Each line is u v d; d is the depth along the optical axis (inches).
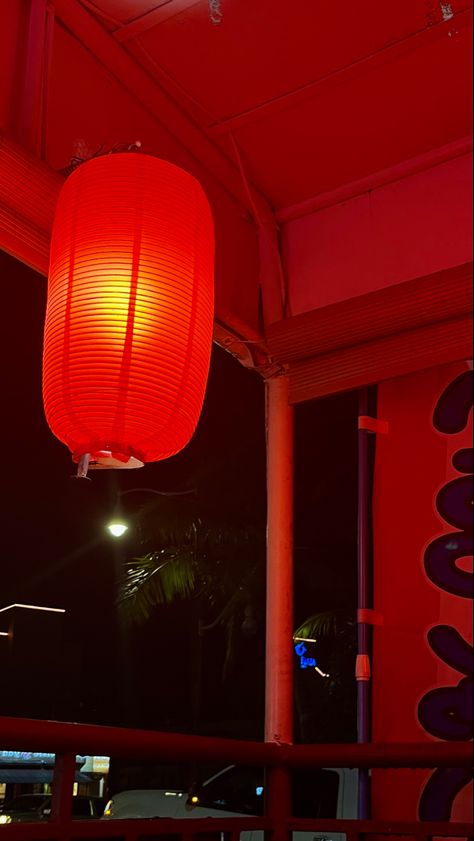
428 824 97.1
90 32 124.2
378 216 147.9
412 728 116.0
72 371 84.2
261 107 138.2
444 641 118.3
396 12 121.6
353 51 128.1
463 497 124.1
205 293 93.4
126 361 83.9
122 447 85.2
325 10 121.0
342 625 299.9
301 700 333.4
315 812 222.2
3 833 71.7
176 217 91.9
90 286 86.3
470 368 129.5
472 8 120.3
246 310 148.8
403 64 129.5
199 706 470.6
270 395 144.6
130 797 286.7
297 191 154.0
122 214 89.3
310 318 138.3
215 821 95.3
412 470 129.0
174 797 278.2
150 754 88.0
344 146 144.4
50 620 621.0
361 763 103.8
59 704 612.7
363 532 129.3
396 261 143.3
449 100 135.4
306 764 107.1
